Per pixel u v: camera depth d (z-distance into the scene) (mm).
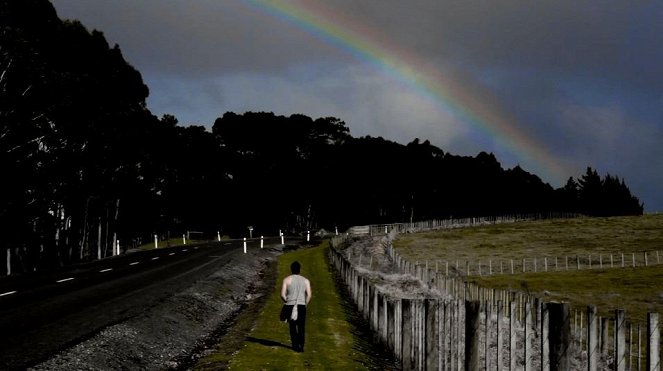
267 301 30906
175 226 125562
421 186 164000
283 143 131000
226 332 22781
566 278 64875
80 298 25969
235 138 130125
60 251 68250
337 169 139125
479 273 71125
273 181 127812
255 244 73312
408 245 95750
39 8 52969
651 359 10383
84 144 64875
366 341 22484
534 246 95312
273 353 18672
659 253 84062
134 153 74562
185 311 25016
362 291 27984
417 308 17422
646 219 120188
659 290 55219
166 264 44562
